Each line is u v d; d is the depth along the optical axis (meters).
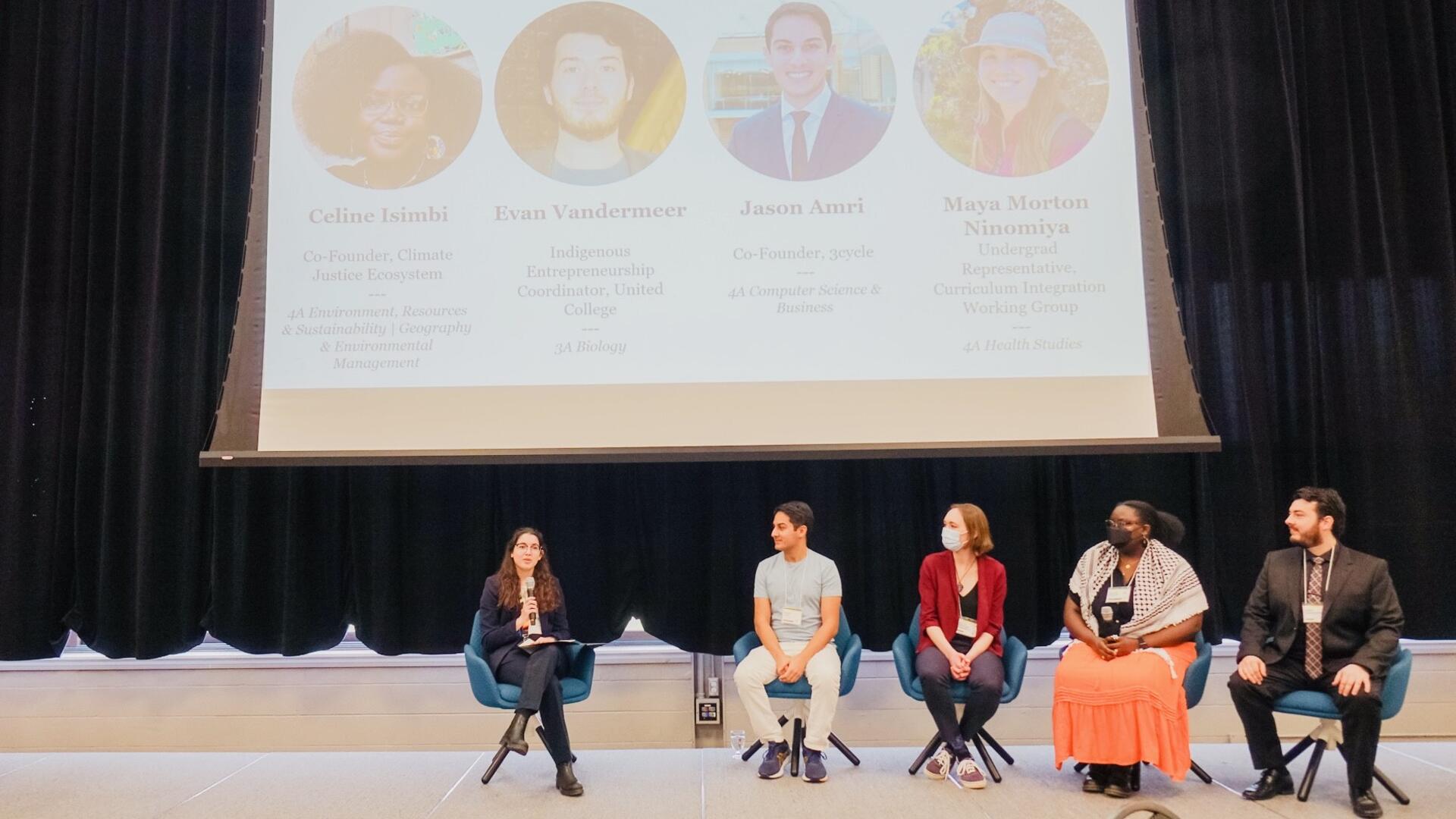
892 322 3.57
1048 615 3.80
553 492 3.83
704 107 3.68
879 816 2.89
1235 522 3.74
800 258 3.60
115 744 3.75
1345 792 3.07
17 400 3.81
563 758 3.17
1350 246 3.83
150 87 3.96
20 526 3.76
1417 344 3.81
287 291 3.61
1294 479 3.79
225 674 3.78
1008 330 3.57
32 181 3.89
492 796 3.14
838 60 3.69
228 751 3.75
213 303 3.88
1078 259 3.60
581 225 3.63
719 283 3.60
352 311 3.60
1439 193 3.83
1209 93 3.91
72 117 3.98
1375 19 3.94
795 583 3.41
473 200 3.65
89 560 3.79
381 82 3.71
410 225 3.64
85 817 2.97
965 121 3.67
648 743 3.74
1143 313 3.56
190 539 3.77
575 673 3.33
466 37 3.73
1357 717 2.82
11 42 4.00
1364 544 3.73
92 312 3.86
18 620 3.72
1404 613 3.67
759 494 3.82
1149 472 3.79
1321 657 3.00
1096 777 3.11
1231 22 3.96
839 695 3.27
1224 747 3.66
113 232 3.92
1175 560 3.22
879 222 3.62
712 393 3.54
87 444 3.82
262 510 3.79
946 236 3.61
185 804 3.10
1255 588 3.18
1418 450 3.73
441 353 3.58
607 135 3.67
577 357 3.57
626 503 3.83
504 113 3.69
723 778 3.30
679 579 3.75
